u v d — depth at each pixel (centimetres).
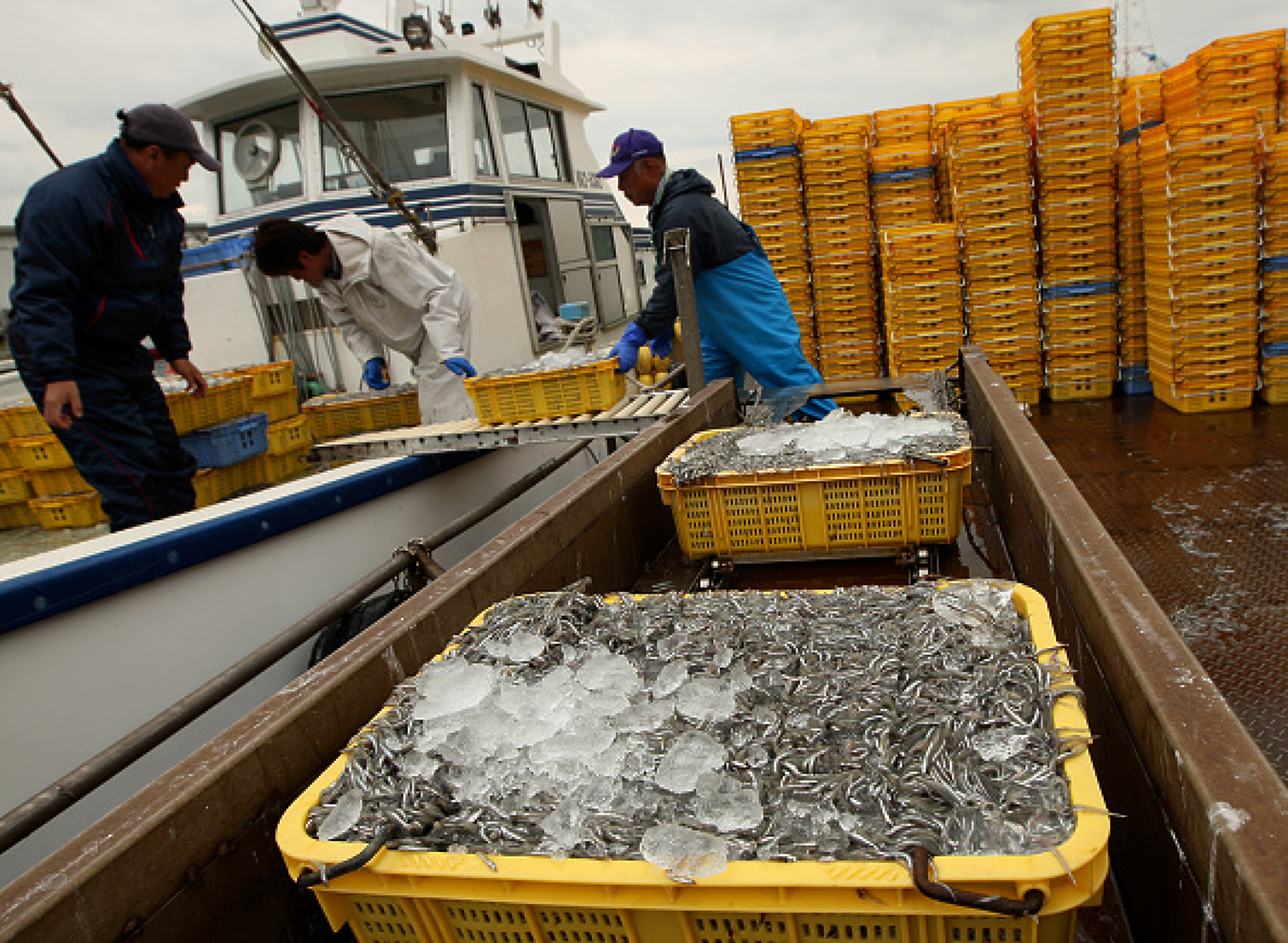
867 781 110
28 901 97
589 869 101
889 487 235
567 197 687
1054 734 111
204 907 117
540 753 124
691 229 395
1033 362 593
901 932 96
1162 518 353
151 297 343
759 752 120
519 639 155
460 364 419
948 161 617
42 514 388
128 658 255
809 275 648
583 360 371
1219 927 87
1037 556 209
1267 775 91
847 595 166
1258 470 396
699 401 363
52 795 150
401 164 552
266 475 438
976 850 96
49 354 304
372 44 566
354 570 343
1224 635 254
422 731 134
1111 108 548
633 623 164
